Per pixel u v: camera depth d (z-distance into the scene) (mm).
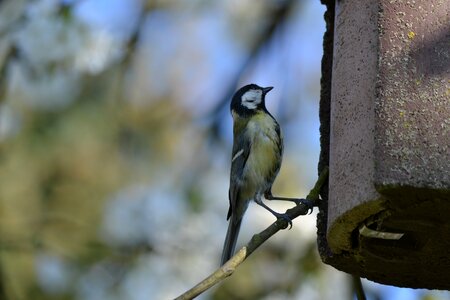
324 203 8250
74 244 13016
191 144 14867
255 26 14969
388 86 6883
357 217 7117
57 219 13344
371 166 6832
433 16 6969
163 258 12391
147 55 15422
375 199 6797
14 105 13688
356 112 7199
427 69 6855
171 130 15055
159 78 15422
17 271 12734
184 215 12711
